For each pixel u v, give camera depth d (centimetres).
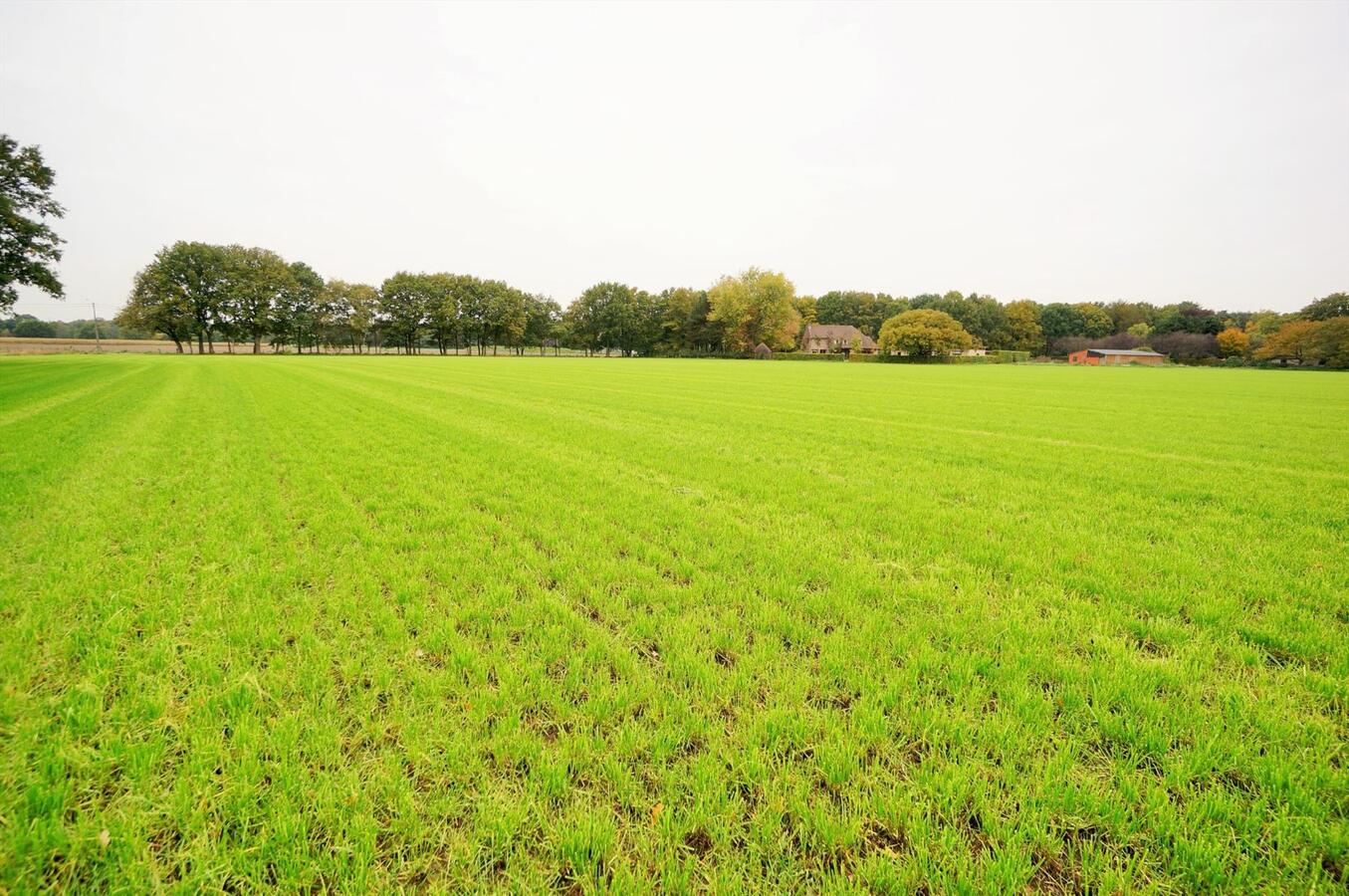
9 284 3309
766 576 511
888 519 700
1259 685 341
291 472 945
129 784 256
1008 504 783
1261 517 731
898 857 226
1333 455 1192
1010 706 316
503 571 517
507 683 333
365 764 272
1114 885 213
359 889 209
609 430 1453
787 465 1041
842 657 364
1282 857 221
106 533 620
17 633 390
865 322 13138
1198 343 10356
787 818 249
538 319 11975
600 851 228
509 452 1139
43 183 3322
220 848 224
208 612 423
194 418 1606
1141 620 436
